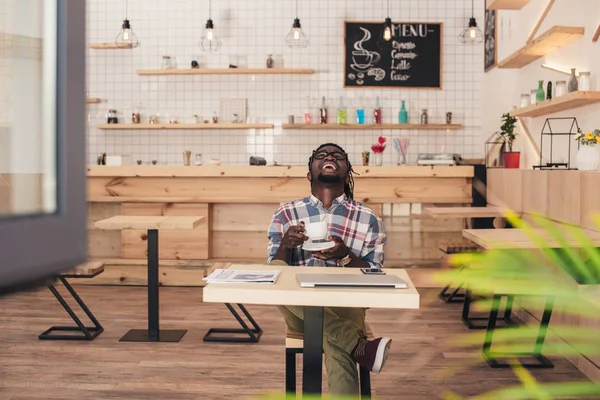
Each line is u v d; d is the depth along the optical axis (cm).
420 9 667
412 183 532
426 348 353
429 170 525
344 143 675
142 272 536
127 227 361
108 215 551
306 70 656
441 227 543
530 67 504
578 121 409
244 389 290
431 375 308
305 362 179
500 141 580
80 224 34
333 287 173
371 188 535
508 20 564
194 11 673
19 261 30
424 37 668
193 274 534
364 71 668
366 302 166
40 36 33
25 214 32
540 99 443
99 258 549
